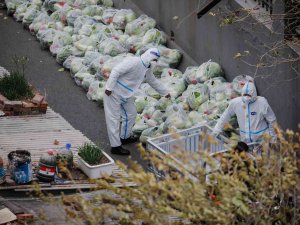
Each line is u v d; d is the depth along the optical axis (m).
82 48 47.66
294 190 22.84
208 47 44.44
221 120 36.53
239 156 23.58
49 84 45.81
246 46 40.69
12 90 41.62
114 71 38.34
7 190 33.69
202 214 21.55
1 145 37.66
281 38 37.78
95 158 35.06
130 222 22.59
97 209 22.48
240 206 22.09
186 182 21.77
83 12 51.22
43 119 40.69
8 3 54.06
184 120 39.56
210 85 41.78
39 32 50.44
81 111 43.09
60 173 34.62
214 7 43.16
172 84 43.62
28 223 30.80
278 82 38.16
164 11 48.28
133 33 48.34
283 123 38.31
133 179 21.80
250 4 41.00
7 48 49.94
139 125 40.41
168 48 47.28
